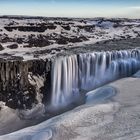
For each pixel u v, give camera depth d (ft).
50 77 187.52
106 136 97.45
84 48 255.91
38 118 159.22
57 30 374.43
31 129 111.96
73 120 110.22
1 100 163.32
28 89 172.14
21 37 308.81
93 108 121.49
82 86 204.54
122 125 104.88
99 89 168.45
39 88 178.09
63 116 117.80
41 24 389.60
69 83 199.00
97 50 240.12
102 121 109.50
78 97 191.72
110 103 130.62
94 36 370.94
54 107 176.35
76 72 206.59
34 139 99.30
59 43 297.12
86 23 497.87
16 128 146.30
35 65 179.93
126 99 136.15
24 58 195.52
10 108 161.89
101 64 217.77
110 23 510.17
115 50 238.07
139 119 109.19
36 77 179.52
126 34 410.93
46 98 181.68
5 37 294.05
